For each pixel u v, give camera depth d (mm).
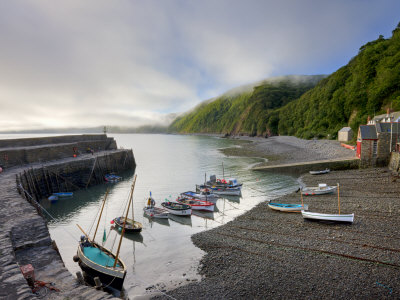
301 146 88812
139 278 18344
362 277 16062
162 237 25203
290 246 20891
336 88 107812
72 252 22594
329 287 15320
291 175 52875
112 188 46656
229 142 157750
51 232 27031
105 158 56812
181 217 30844
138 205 36188
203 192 37406
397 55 72750
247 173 56125
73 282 13141
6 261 12891
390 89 71938
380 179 40312
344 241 20938
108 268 16094
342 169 49656
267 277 16828
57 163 45312
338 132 88250
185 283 17359
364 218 25531
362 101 82000
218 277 17484
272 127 169000
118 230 27000
